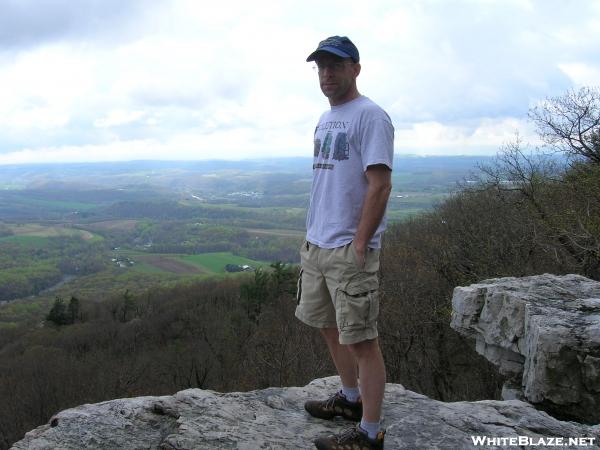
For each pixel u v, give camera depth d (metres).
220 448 2.58
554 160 15.80
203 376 26.69
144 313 43.72
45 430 2.82
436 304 18.39
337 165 2.50
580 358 4.52
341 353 2.80
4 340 41.84
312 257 2.64
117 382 25.98
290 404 3.15
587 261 12.87
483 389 15.99
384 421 2.96
